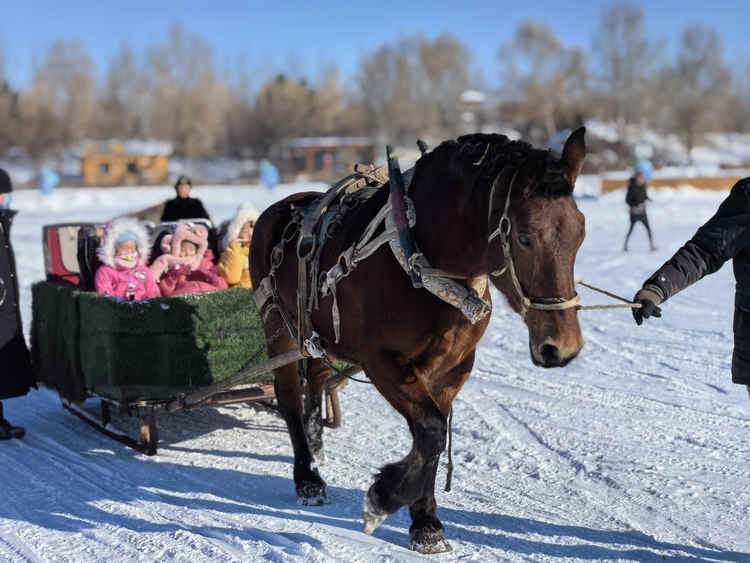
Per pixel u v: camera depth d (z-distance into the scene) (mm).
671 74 69250
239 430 6258
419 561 3871
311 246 4551
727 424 5844
